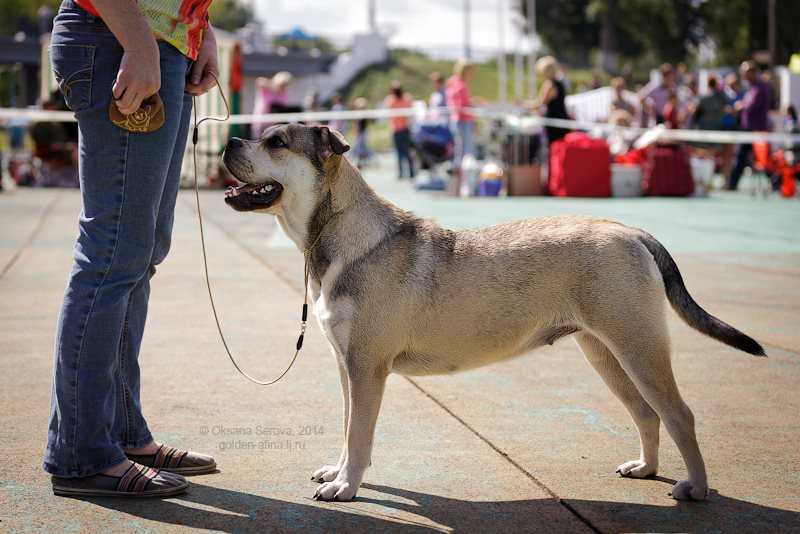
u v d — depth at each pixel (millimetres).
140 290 3676
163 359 5383
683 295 3527
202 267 8820
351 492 3387
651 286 3486
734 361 5516
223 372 5133
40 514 3193
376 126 54656
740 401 4684
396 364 3697
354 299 3527
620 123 18766
